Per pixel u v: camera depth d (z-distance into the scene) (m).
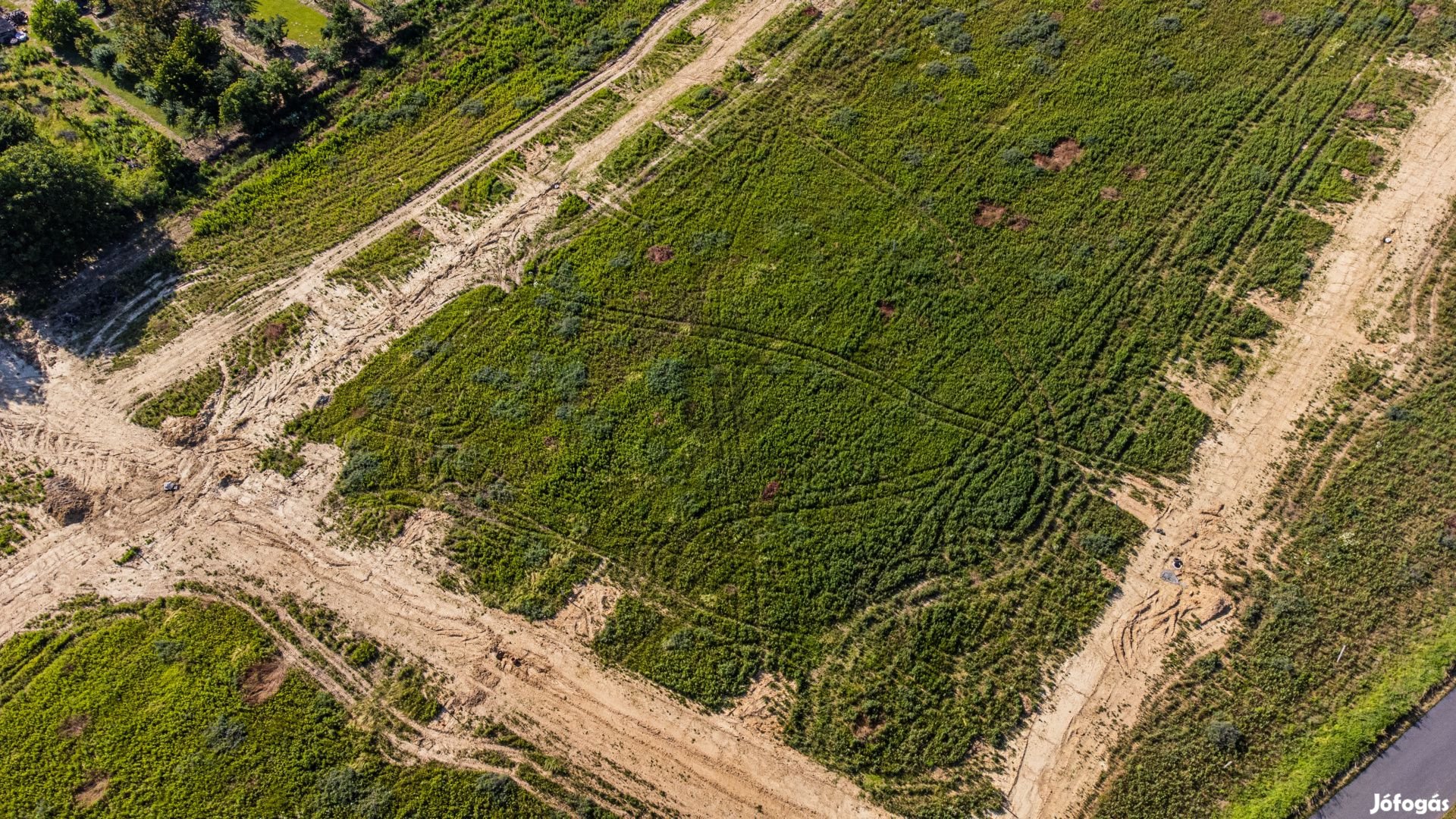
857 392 38.66
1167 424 37.22
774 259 42.41
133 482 39.28
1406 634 32.94
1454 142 43.09
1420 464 35.53
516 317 41.84
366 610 35.94
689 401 38.91
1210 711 32.28
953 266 41.59
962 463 36.88
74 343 43.25
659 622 34.84
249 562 37.25
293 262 45.12
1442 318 38.69
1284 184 42.56
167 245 46.19
